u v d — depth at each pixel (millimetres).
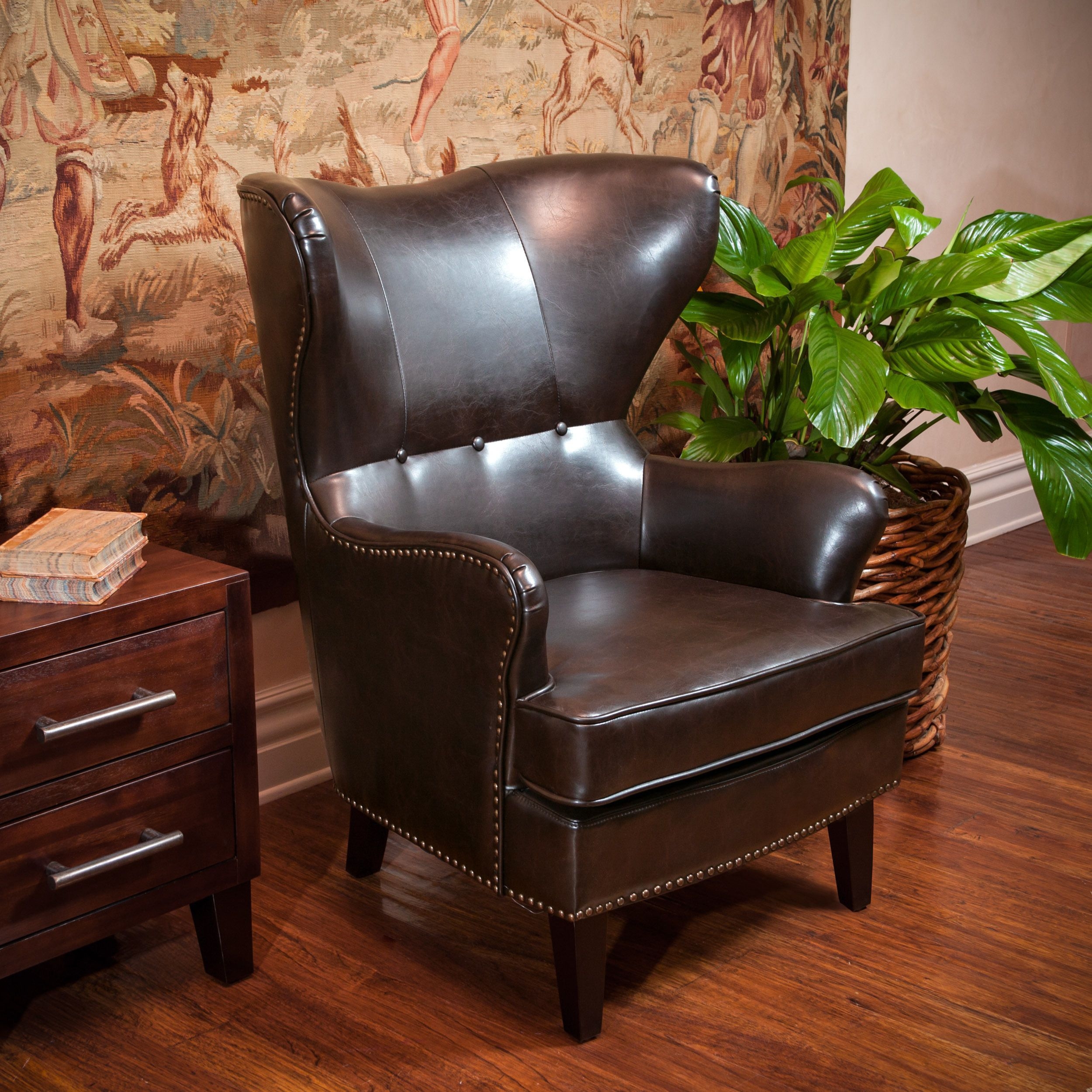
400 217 1653
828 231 1850
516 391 1714
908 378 1824
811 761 1466
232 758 1416
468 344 1665
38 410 1591
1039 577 3186
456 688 1343
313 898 1690
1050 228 1938
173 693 1312
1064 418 1938
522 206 1759
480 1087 1298
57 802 1259
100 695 1271
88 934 1312
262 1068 1333
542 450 1763
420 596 1360
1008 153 3393
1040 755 2125
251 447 1834
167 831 1362
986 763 2092
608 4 2193
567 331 1750
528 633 1252
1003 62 3293
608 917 1582
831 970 1507
